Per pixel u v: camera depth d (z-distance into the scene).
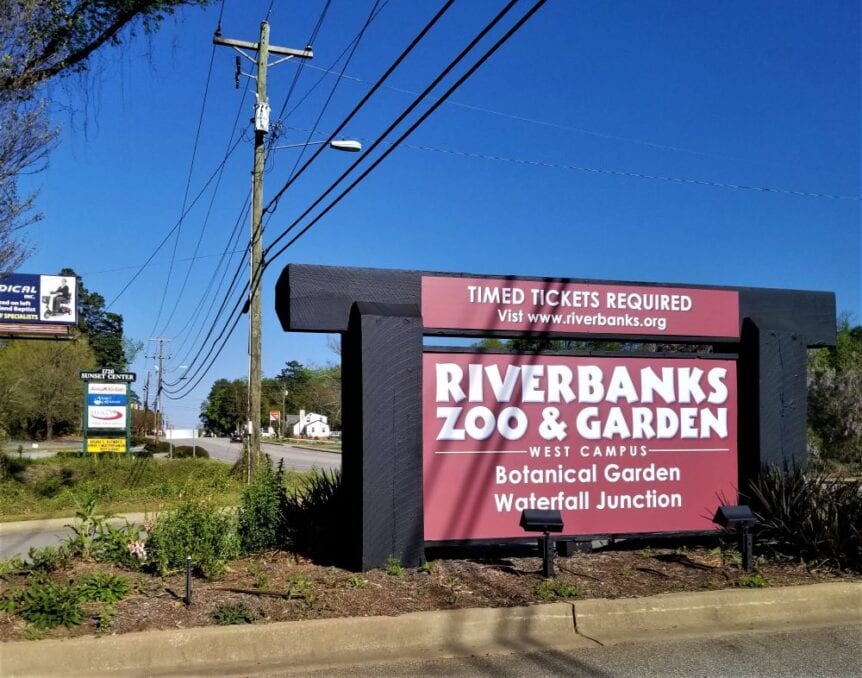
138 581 6.94
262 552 8.34
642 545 9.02
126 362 106.81
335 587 6.89
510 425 8.24
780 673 5.48
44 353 61.81
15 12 8.95
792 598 6.96
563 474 8.38
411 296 8.15
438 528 7.92
